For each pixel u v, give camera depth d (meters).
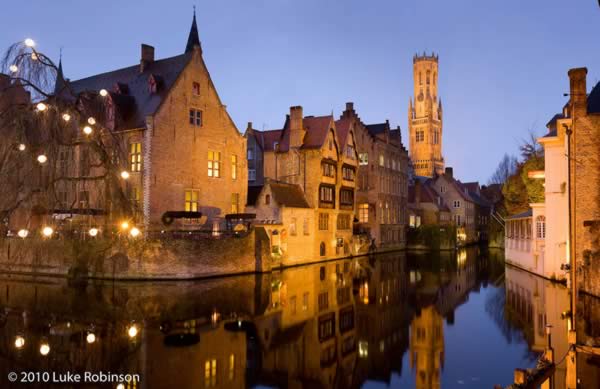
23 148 19.30
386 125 71.44
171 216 37.38
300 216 48.41
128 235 33.44
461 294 30.05
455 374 14.86
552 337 18.31
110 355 15.97
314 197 50.62
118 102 40.91
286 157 52.38
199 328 19.95
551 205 33.72
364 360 16.39
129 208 25.83
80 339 17.88
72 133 22.08
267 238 39.88
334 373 14.95
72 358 15.62
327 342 18.52
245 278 35.62
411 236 77.56
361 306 25.81
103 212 26.34
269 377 14.50
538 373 11.16
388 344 18.33
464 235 91.31
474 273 41.59
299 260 48.03
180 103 41.09
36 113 19.84
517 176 58.03
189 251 34.34
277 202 45.75
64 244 35.25
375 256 61.44
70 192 30.78
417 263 51.62
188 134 41.69
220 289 29.98
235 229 42.47
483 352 17.25
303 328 20.50
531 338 18.88
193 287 30.62
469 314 23.86
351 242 58.81
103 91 22.81
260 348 17.44
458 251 73.88
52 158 20.52
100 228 34.56
